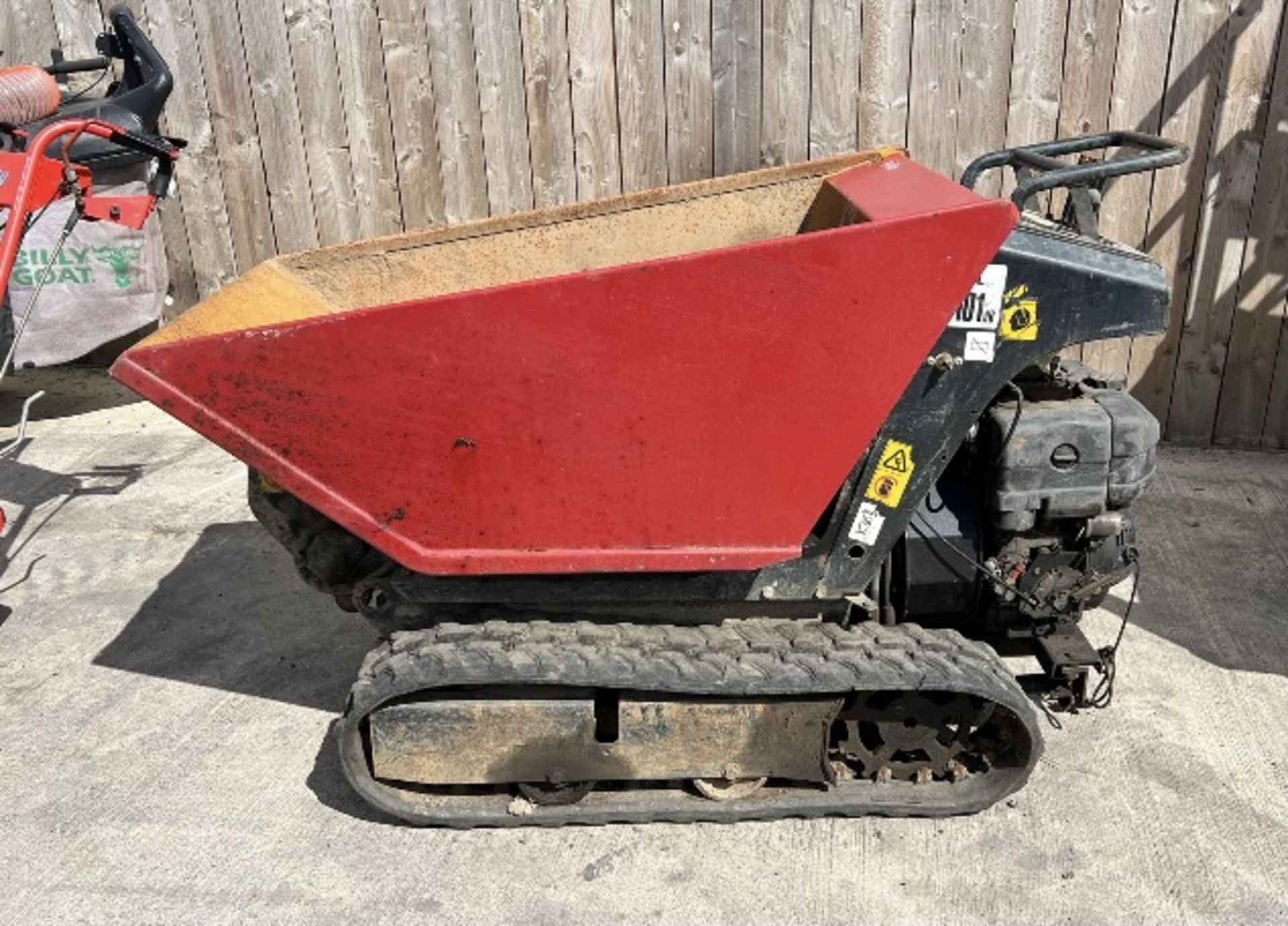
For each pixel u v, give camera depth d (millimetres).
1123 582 4320
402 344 2662
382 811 3176
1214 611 4133
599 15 5379
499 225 3873
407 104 5695
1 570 4629
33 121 4625
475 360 2678
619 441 2775
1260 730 3518
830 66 5277
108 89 5918
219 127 5906
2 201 3598
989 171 5293
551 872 3055
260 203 6039
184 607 4367
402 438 2768
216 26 5719
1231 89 4973
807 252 2584
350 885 3029
